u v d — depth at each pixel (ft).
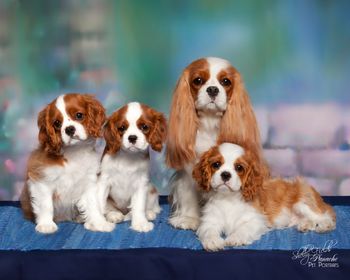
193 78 14.16
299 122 19.45
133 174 14.12
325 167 19.65
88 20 19.22
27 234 13.67
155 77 19.49
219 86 13.83
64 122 13.28
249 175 13.15
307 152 19.58
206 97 13.75
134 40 19.29
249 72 19.36
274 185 14.39
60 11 19.19
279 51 19.20
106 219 14.62
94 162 14.11
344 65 19.11
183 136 14.35
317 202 14.16
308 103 19.35
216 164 13.06
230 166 12.97
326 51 19.08
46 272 12.42
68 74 19.48
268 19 19.08
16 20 19.21
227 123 14.29
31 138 19.77
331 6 18.88
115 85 19.53
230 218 13.44
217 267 12.28
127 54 19.36
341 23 18.94
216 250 12.50
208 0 19.08
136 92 19.58
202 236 13.05
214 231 13.10
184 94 14.38
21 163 19.90
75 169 13.93
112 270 12.43
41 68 19.47
